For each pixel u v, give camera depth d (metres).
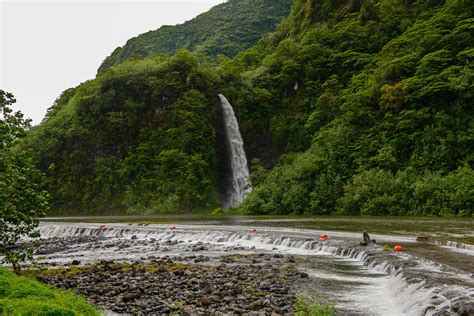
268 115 92.44
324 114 79.75
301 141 83.94
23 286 13.80
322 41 97.44
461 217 45.69
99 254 30.95
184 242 37.12
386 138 61.22
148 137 92.00
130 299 16.66
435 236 29.09
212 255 28.27
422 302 14.26
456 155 54.09
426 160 55.16
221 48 166.12
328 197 61.09
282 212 65.19
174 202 79.00
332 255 27.09
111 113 94.94
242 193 84.69
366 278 20.02
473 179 48.06
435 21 69.56
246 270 22.28
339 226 38.66
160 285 18.98
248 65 114.00
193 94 90.81
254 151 90.25
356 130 66.19
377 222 41.66
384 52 76.31
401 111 61.59
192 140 86.94
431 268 18.80
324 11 106.69
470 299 13.28
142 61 105.38
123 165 89.75
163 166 84.56
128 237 42.34
